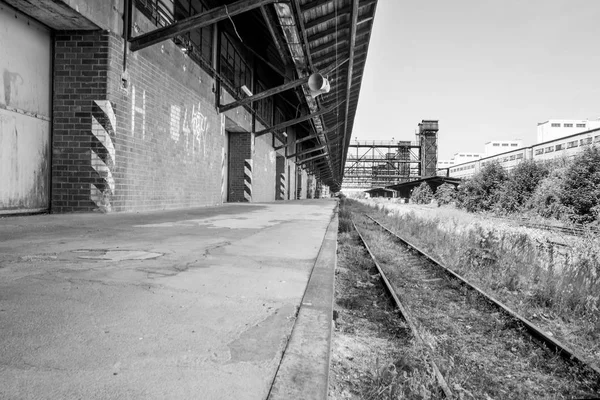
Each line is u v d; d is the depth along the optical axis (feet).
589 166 65.16
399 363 9.43
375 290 17.88
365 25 41.04
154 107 32.40
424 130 254.47
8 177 22.57
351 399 7.68
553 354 11.38
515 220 70.38
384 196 375.45
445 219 67.21
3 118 22.02
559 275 21.39
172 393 4.82
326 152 125.39
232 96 56.65
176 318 7.58
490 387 9.37
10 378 4.99
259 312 8.24
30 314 7.33
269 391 4.99
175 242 16.83
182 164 39.04
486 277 22.16
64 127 25.86
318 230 25.18
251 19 48.80
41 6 22.13
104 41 25.58
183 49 38.17
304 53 41.52
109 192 26.18
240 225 25.53
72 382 4.95
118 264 11.94
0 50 21.61
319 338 6.86
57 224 20.42
